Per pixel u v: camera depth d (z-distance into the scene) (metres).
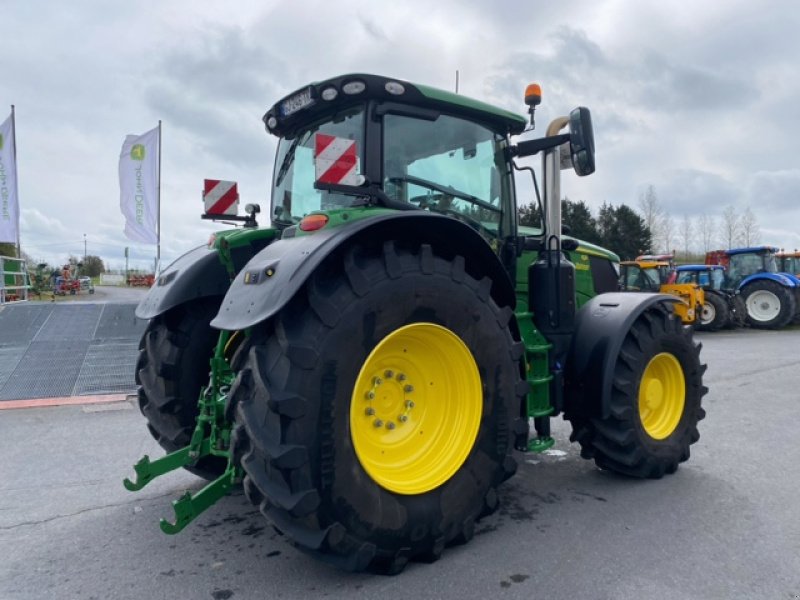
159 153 15.73
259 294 2.32
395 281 2.46
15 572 2.56
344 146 2.62
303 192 3.51
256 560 2.64
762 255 15.22
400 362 2.67
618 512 3.13
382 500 2.39
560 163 3.61
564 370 3.55
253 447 2.23
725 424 4.98
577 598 2.28
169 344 3.33
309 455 2.20
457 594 2.32
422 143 3.14
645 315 3.60
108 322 8.27
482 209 3.42
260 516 3.15
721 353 9.87
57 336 7.66
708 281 15.52
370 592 2.35
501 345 2.82
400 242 2.64
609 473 3.79
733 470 3.81
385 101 2.96
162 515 3.19
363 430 2.55
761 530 2.88
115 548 2.79
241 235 3.35
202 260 3.38
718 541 2.77
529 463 4.01
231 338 3.04
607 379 3.34
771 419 5.16
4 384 6.25
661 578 2.42
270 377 2.26
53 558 2.69
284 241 2.66
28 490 3.57
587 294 4.56
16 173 16.73
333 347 2.28
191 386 3.34
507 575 2.46
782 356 9.40
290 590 2.38
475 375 2.73
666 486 3.52
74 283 27.19
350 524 2.29
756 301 14.76
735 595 2.29
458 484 2.63
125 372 6.69
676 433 3.76
